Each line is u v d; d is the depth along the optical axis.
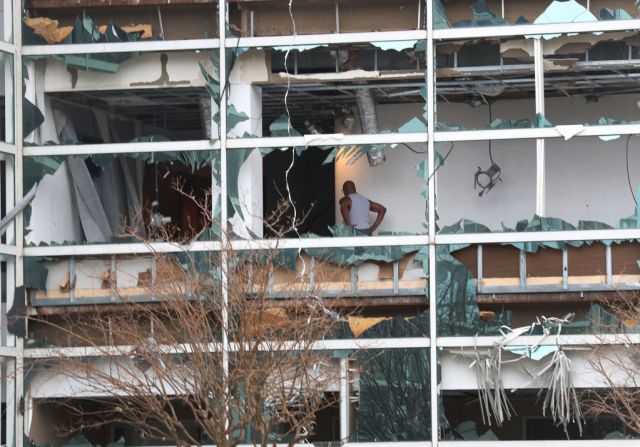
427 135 33.69
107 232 36.34
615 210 38.72
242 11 34.69
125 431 38.72
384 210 37.06
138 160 40.22
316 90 36.78
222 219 33.91
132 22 35.25
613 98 39.25
